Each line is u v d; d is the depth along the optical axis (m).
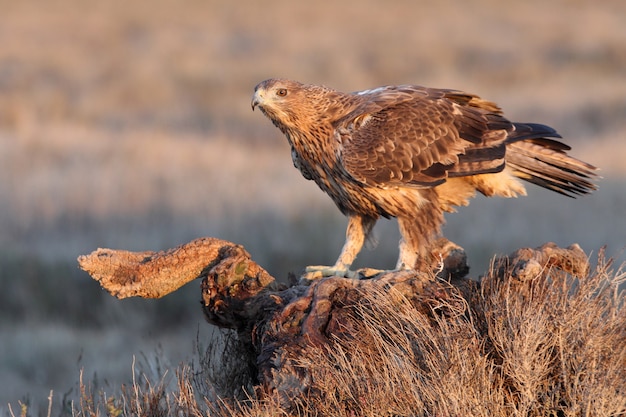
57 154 22.19
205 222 17.27
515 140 7.98
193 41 49.97
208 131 29.33
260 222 17.16
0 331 13.65
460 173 7.88
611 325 6.00
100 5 62.00
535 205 18.62
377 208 8.06
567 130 29.92
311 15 61.03
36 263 15.20
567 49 47.69
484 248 16.14
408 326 6.08
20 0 61.25
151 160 21.97
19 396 11.04
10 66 40.12
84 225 17.34
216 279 6.60
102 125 29.20
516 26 55.94
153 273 6.55
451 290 6.49
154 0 65.38
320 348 6.11
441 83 38.47
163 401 6.89
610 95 33.69
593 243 16.39
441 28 55.28
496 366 5.98
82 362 12.17
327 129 8.00
